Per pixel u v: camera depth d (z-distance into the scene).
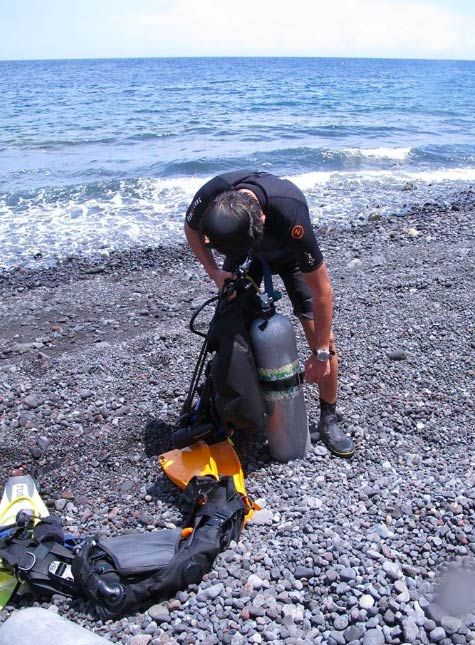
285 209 3.25
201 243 3.77
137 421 4.62
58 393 5.04
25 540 3.25
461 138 22.31
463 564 3.05
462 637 2.61
